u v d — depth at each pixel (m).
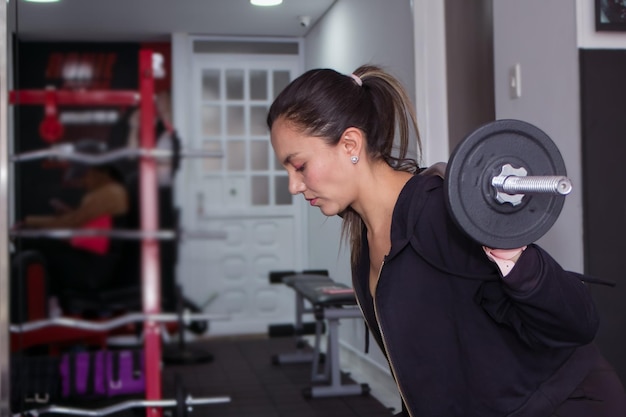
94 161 4.40
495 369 0.98
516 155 0.84
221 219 4.71
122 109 4.61
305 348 4.12
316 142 1.00
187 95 4.51
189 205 4.68
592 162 1.93
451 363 1.00
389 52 2.67
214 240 4.70
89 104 4.57
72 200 4.48
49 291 3.89
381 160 1.06
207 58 4.32
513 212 0.84
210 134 4.63
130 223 4.44
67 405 3.28
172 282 4.59
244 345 4.41
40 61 4.43
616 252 1.95
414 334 1.00
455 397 1.01
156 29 4.19
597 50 1.93
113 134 4.58
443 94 2.58
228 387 3.52
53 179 4.47
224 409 3.16
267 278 4.71
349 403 2.90
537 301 0.85
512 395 0.98
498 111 2.31
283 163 1.04
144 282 4.16
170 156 4.29
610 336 1.94
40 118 4.46
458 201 0.82
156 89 4.50
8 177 1.93
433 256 0.97
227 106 4.59
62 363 3.36
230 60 4.38
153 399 2.95
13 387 2.38
